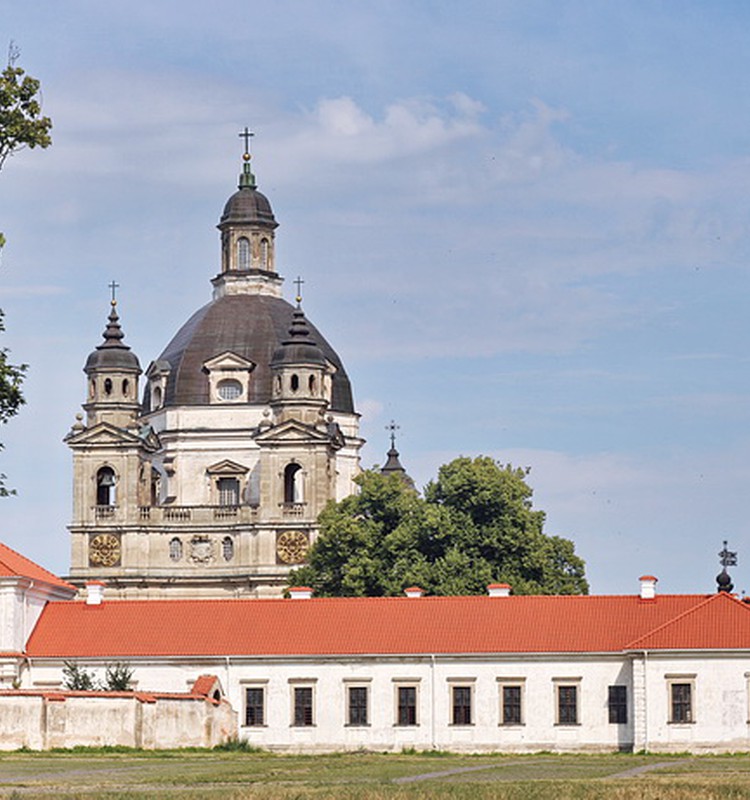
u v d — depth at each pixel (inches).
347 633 5615.2
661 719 5329.7
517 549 7298.2
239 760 4781.0
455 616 5634.8
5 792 3715.6
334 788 3796.8
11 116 3951.8
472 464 7401.6
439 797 3634.4
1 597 5689.0
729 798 3639.3
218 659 5590.6
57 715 5083.7
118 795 3654.0
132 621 5757.9
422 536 7288.4
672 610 5565.9
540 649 5487.2
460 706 5506.9
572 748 5438.0
